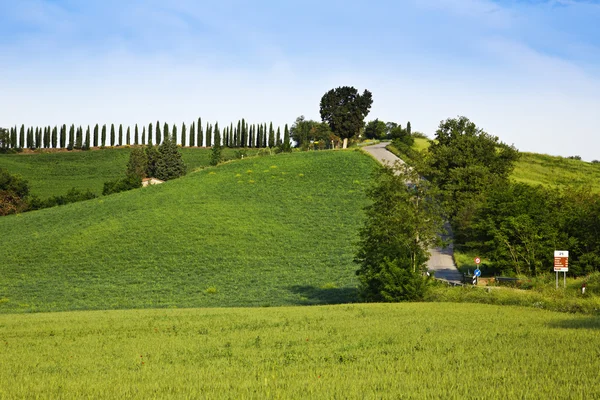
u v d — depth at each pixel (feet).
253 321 94.07
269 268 203.82
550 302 104.17
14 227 278.67
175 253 221.46
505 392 40.16
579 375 45.06
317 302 153.38
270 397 40.81
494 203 202.18
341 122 499.10
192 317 104.01
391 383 44.45
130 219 267.39
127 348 68.59
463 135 307.99
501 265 188.65
